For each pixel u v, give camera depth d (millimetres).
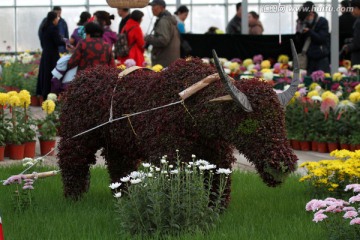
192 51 22969
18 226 8664
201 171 8336
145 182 8273
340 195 10102
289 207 9664
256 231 8344
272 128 8141
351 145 15148
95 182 11461
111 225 8664
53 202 10023
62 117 10062
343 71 20188
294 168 8086
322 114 15930
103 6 35719
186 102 8609
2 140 14047
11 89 24891
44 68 21984
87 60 15844
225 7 36000
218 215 8523
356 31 20156
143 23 35906
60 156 10102
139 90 9227
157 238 8000
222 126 8344
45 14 35562
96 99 9672
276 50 22938
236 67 20203
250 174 12086
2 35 35406
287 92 8758
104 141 10000
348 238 7773
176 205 8203
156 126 8789
